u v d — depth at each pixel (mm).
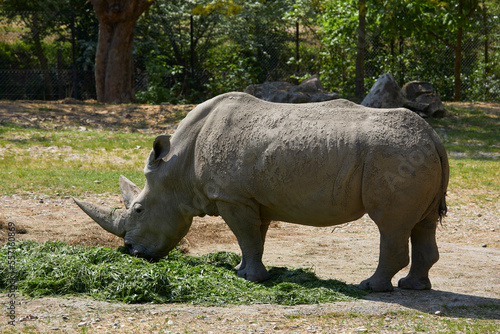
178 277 9531
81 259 9812
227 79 41531
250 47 42031
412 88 34219
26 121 29703
